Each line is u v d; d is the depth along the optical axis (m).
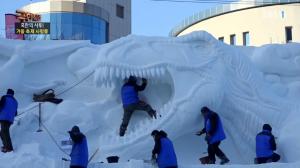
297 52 19.25
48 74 18.03
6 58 17.75
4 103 14.35
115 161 14.42
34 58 17.83
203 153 16.70
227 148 16.72
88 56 18.06
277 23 49.19
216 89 15.95
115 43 16.62
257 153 15.25
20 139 15.67
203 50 16.84
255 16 50.00
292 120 16.42
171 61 16.23
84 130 16.47
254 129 16.48
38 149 14.36
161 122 15.71
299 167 14.32
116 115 16.97
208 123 15.04
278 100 16.84
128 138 15.59
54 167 13.03
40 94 17.61
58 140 16.14
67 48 18.16
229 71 16.72
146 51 16.42
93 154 15.38
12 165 13.18
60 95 17.78
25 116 16.23
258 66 18.89
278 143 16.09
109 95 17.50
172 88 16.69
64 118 16.47
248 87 16.69
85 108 16.88
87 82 17.92
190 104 15.79
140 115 16.66
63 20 48.59
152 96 16.92
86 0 51.81
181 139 16.69
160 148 13.02
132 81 16.25
